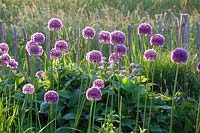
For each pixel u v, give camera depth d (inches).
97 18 482.3
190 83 293.6
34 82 222.4
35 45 200.4
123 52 207.6
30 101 207.5
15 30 350.0
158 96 234.1
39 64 309.4
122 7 537.0
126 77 233.6
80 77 232.5
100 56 189.5
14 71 242.1
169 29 375.9
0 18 506.6
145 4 602.5
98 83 197.6
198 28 389.4
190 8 607.8
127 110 221.8
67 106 220.8
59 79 234.4
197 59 325.4
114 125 214.8
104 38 201.3
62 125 214.8
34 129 211.6
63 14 467.5
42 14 482.3
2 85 225.0
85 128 214.7
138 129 217.0
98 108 218.1
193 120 228.8
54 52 218.2
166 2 612.4
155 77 291.6
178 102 253.3
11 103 221.0
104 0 591.2
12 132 205.8
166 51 348.5
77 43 344.5
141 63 302.5
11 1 564.7
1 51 220.7
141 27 195.6
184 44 372.5
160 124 224.7
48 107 214.7
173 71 297.6
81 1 576.4
